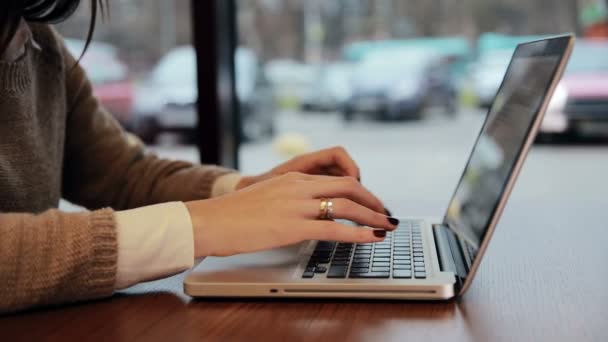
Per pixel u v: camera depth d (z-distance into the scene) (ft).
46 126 3.35
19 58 3.04
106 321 2.19
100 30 11.15
